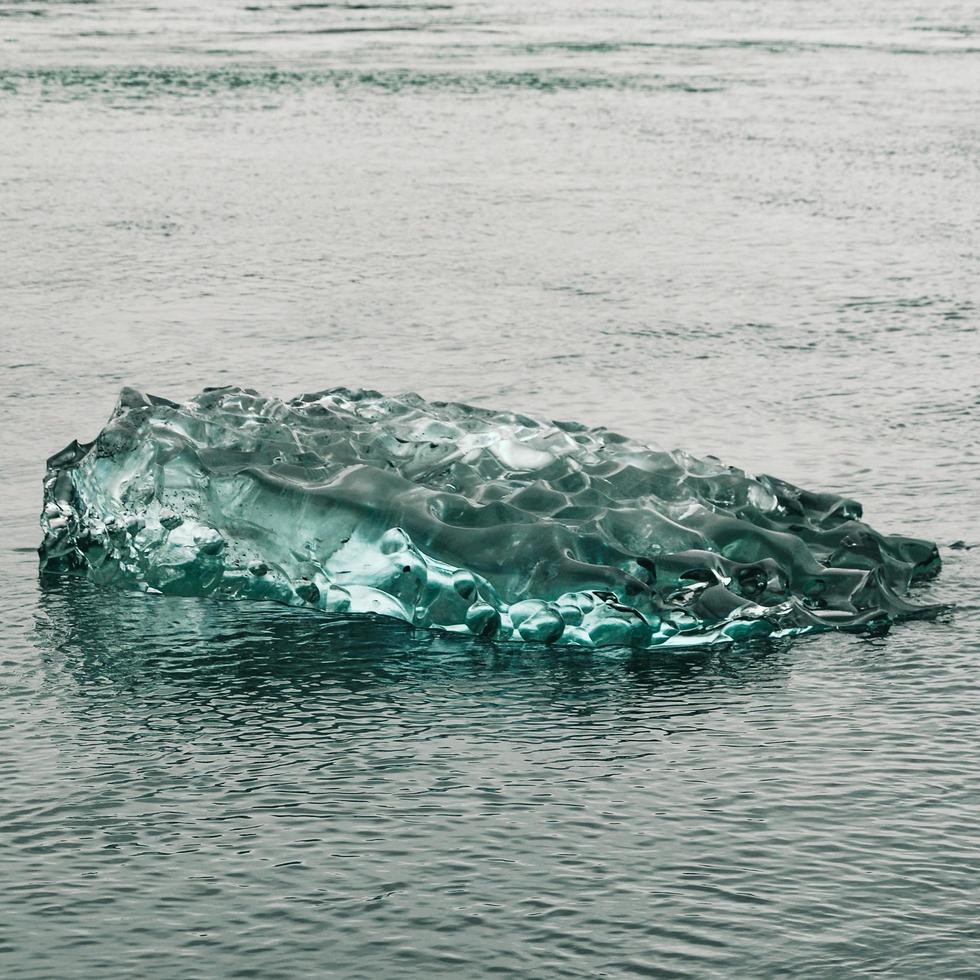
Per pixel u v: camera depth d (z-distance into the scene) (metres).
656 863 7.24
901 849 7.35
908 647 9.83
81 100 37.94
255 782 8.03
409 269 21.34
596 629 9.93
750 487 11.56
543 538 10.23
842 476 13.17
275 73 43.53
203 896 7.00
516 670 9.53
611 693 9.17
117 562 10.88
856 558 11.06
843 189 27.27
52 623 10.20
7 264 21.47
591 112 36.44
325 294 20.00
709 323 18.72
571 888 7.04
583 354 17.36
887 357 17.27
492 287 20.39
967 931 6.73
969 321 18.89
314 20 61.88
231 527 10.77
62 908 6.91
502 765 8.22
